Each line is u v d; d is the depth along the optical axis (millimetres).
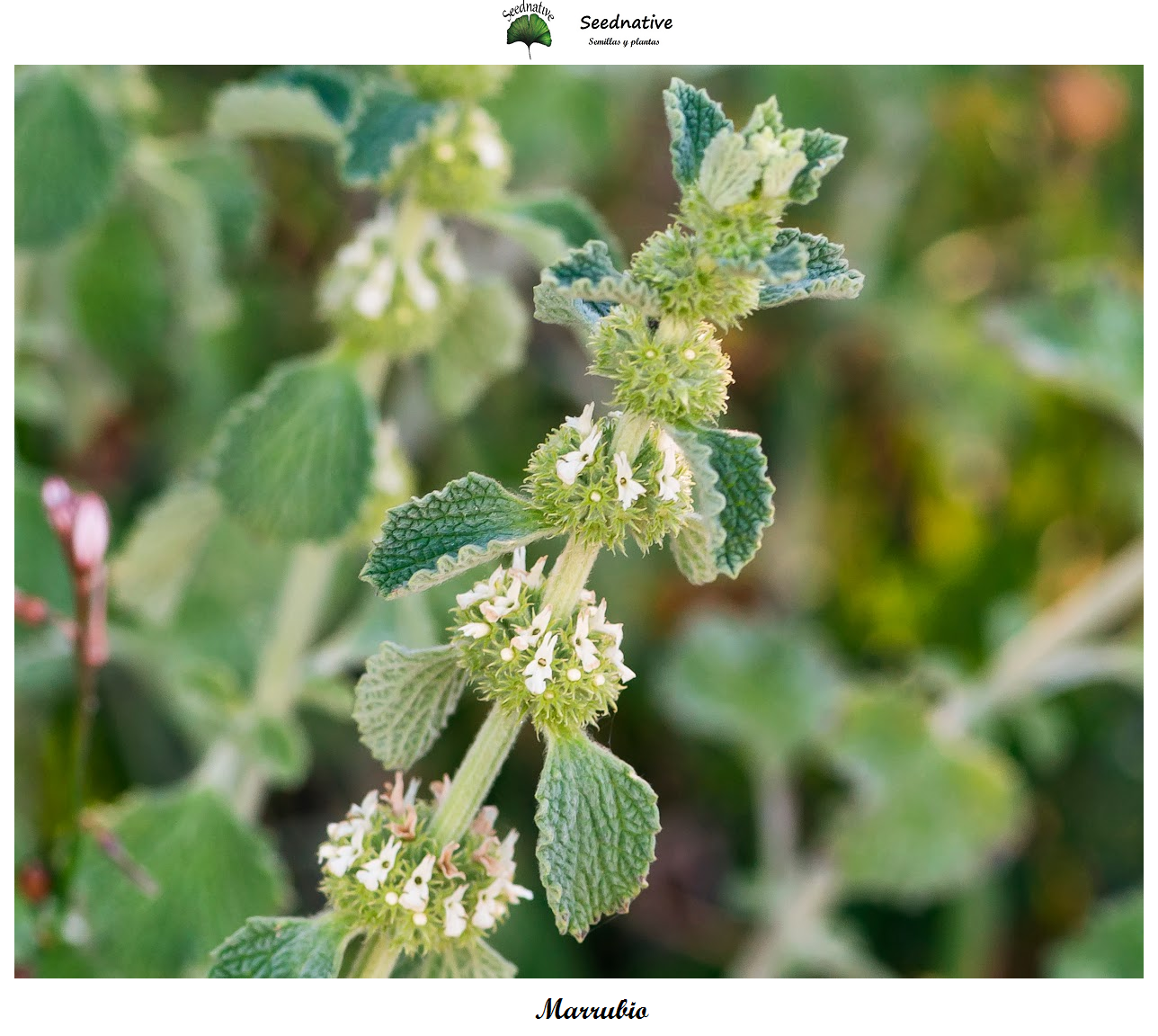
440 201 319
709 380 240
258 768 357
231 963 252
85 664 309
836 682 496
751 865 529
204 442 476
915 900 492
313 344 511
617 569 526
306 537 317
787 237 242
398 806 254
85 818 320
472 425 517
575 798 242
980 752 479
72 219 361
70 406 460
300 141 523
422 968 264
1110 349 444
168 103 500
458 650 248
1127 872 530
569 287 233
